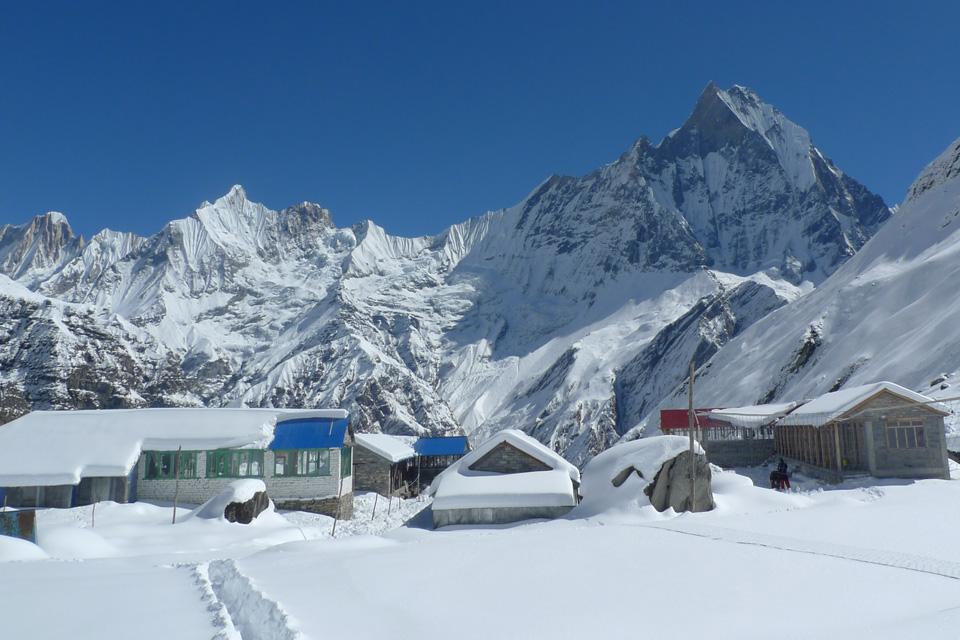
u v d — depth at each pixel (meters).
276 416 49.25
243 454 46.34
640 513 30.78
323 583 15.45
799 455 49.91
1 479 43.69
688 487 32.06
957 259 108.75
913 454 40.44
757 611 12.39
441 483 37.56
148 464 46.50
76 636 11.48
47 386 159.12
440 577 15.95
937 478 39.84
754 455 54.56
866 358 95.94
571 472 38.59
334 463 46.06
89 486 44.81
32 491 44.19
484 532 31.89
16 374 161.12
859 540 19.36
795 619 11.79
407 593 14.30
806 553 17.39
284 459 46.25
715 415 57.50
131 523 37.38
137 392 180.75
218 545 31.52
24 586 16.38
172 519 38.34
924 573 15.03
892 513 24.25
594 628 11.50
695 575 15.44
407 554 19.55
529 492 34.88
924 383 75.62
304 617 12.35
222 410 49.84
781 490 39.75
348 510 48.31
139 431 47.66
